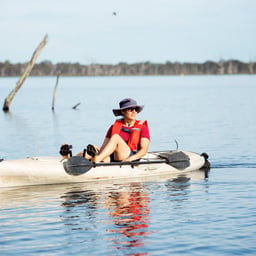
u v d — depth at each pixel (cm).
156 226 914
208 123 3072
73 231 895
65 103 5784
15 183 1309
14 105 5462
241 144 2081
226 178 1359
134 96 7256
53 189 1264
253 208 1023
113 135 1369
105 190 1236
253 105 4822
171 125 2972
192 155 1548
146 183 1319
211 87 11119
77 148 2095
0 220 973
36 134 2614
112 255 782
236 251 790
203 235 862
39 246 823
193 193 1178
